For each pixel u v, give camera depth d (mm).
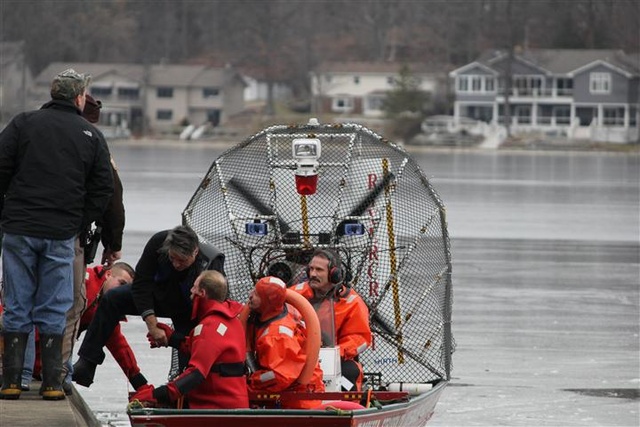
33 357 34625
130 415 28500
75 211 32781
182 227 31031
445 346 37406
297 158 35719
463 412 44562
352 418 28656
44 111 32938
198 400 29953
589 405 45906
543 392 48094
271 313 31125
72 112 33250
